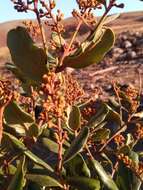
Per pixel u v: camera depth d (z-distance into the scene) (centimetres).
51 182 37
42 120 37
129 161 43
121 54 265
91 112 48
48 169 38
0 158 41
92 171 43
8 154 40
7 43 38
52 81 35
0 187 40
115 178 47
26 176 37
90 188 39
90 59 37
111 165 48
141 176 43
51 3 36
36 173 39
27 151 38
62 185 38
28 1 36
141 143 96
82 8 37
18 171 36
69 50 38
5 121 37
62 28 38
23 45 38
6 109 37
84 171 41
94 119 44
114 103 51
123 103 52
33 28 40
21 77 47
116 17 39
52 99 35
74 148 37
